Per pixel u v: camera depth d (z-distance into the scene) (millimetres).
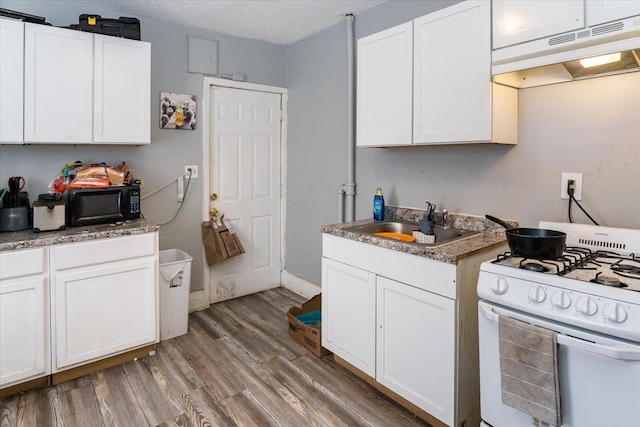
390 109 2188
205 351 2543
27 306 1988
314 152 3395
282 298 3562
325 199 3301
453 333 1635
